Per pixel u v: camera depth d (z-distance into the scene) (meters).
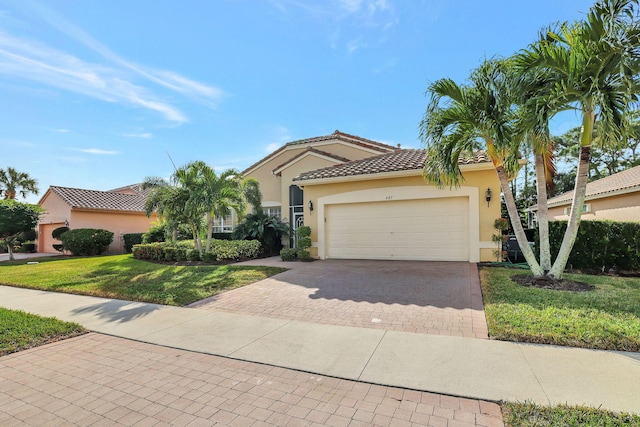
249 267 12.27
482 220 11.79
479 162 11.37
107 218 24.17
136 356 4.82
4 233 19.08
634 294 7.04
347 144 19.59
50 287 10.05
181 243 16.69
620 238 9.77
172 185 14.45
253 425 3.06
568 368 3.97
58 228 22.34
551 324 5.27
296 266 12.49
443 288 8.20
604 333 4.84
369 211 13.77
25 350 5.14
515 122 7.93
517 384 3.63
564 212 21.73
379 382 3.80
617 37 6.41
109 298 8.48
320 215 14.57
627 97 6.58
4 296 9.12
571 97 7.36
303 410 3.30
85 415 3.31
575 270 10.14
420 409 3.25
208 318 6.57
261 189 21.52
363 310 6.71
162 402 3.53
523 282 8.47
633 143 25.84
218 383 3.93
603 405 3.18
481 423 3.00
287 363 4.40
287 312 6.81
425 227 12.76
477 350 4.58
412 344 4.88
